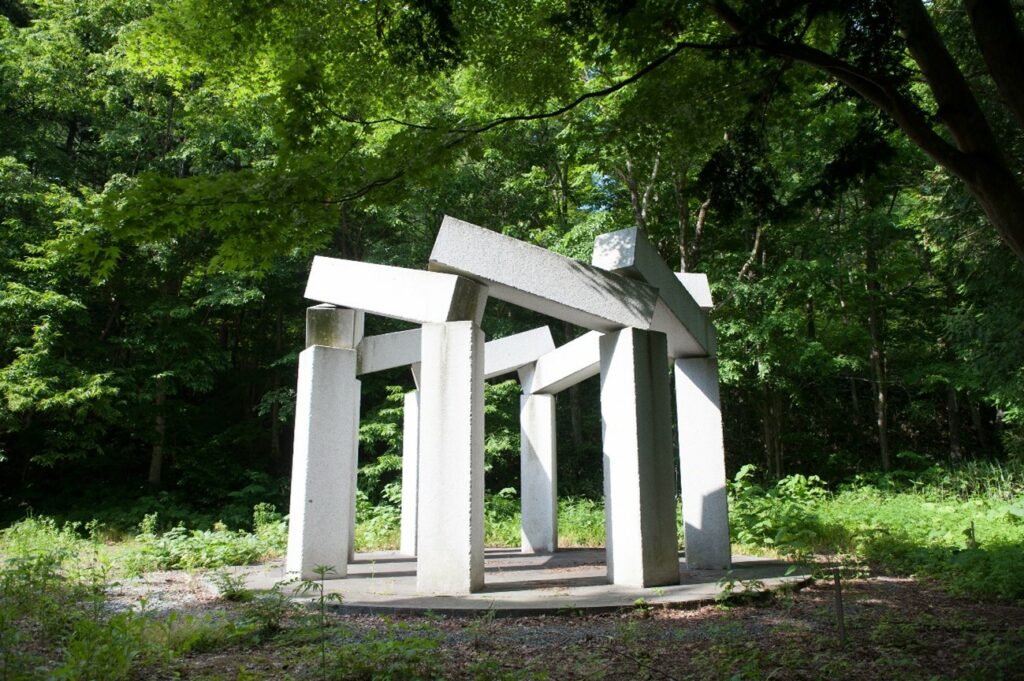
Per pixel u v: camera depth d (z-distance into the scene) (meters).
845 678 4.43
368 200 5.43
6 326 16.00
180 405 19.61
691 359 9.66
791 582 7.54
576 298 7.54
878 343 21.11
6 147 18.70
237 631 5.43
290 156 5.18
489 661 4.54
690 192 6.93
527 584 7.59
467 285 7.59
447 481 7.19
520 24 6.71
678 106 6.55
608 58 6.34
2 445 17.64
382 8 6.16
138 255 18.77
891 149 6.43
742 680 4.37
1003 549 8.91
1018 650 4.80
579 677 4.49
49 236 16.95
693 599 6.61
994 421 23.48
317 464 8.67
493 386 19.31
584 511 16.53
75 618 5.91
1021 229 4.72
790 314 17.97
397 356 11.57
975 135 4.82
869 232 19.70
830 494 17.27
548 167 19.78
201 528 17.42
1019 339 13.21
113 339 17.98
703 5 5.76
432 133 5.44
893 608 6.64
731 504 14.08
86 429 17.03
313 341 9.00
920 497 16.89
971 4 4.71
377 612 6.36
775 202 6.86
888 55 5.18
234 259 5.21
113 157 20.34
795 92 7.11
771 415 22.00
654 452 7.61
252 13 6.44
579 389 24.77
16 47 17.67
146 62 7.98
